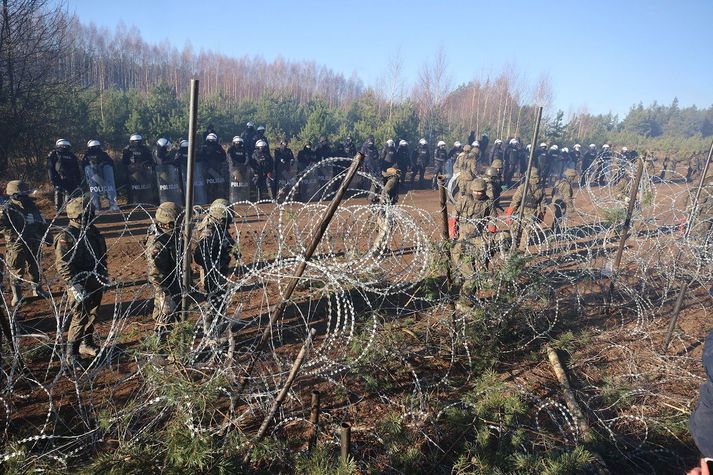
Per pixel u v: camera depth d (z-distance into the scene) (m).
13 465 2.95
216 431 3.31
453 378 4.88
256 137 18.38
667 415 4.30
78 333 4.76
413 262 5.14
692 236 7.23
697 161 27.59
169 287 4.90
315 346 5.28
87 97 17.02
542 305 6.12
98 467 2.99
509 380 4.91
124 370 4.72
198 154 13.55
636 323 6.44
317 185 15.80
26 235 6.24
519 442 3.66
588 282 7.60
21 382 4.46
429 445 3.85
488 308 5.47
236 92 51.28
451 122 34.94
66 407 4.13
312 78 63.44
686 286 5.68
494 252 6.41
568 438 3.99
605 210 7.45
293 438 3.80
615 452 3.87
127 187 13.41
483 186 6.99
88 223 4.79
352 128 25.30
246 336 5.49
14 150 13.77
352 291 6.35
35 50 13.92
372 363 4.77
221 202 5.38
